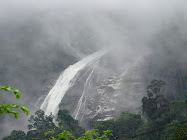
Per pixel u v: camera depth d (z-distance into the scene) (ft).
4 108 37.40
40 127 365.81
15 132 346.54
